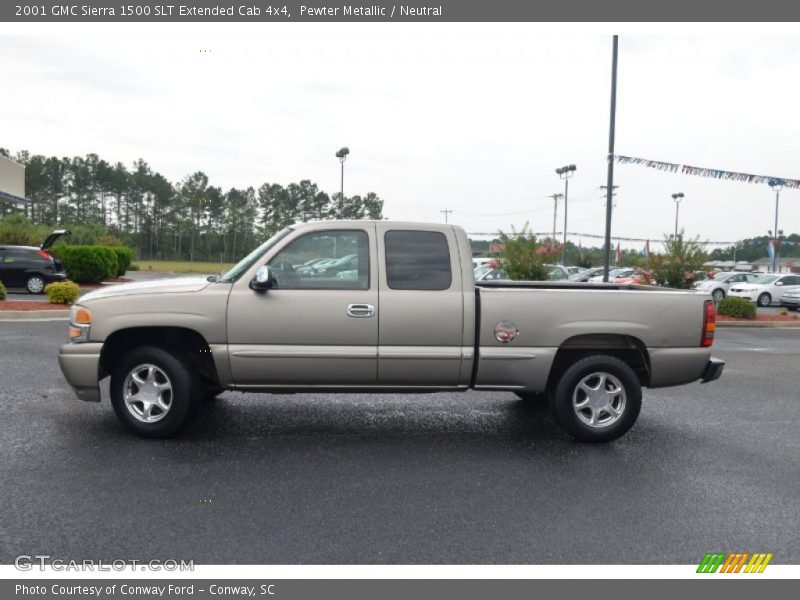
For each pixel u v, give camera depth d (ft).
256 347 19.85
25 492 15.75
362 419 23.57
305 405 25.49
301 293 19.90
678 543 13.84
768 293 98.78
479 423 23.34
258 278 19.17
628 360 22.30
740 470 18.63
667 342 20.86
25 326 45.91
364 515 14.92
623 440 21.61
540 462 19.02
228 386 20.25
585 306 20.57
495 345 20.36
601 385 21.01
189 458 18.57
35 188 287.28
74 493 15.75
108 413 23.04
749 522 14.98
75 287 56.95
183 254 307.58
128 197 308.60
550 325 20.47
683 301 20.98
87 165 304.30
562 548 13.51
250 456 18.93
